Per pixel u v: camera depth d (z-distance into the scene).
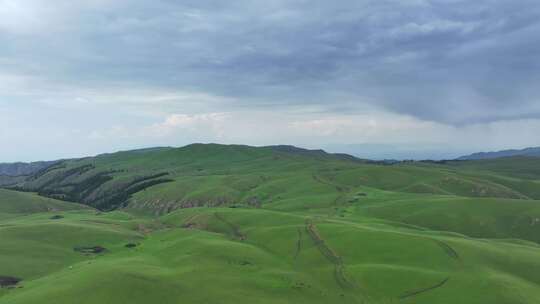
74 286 77.81
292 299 82.19
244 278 90.88
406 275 95.69
